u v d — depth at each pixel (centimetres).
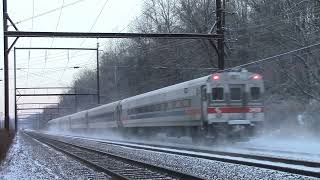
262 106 4247
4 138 4338
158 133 5778
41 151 4816
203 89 4228
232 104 4156
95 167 2942
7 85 5822
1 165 3123
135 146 4756
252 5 7275
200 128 4300
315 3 5553
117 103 7650
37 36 4328
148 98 5916
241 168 2459
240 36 7412
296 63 5534
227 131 4112
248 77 4234
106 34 4391
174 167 2752
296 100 5362
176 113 4900
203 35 4669
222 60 4794
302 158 2759
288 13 5959
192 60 8981
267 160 2797
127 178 2228
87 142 6700
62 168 2947
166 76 9756
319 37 5294
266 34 6712
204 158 3147
